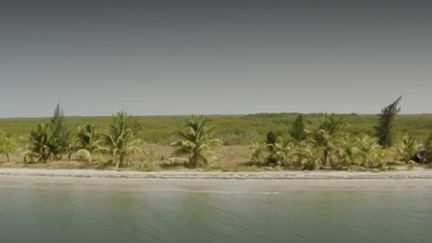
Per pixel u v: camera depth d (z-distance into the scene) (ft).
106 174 127.34
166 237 74.23
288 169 136.36
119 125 142.20
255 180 123.65
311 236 75.31
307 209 93.50
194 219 85.05
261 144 148.15
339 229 79.00
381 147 141.79
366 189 113.19
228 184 118.32
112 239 73.10
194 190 111.24
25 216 87.20
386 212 91.20
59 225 81.00
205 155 146.82
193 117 143.74
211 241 72.08
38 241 72.23
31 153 147.84
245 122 341.41
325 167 139.23
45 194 106.32
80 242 71.77
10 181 121.80
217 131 248.52
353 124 293.84
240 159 153.69
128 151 139.03
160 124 321.52
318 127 149.48
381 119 170.60
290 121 349.00
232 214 89.15
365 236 75.46
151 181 122.01
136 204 96.73
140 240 72.59
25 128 277.64
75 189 112.06
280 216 87.51
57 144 149.48
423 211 91.71
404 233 77.36
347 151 137.28
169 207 94.22
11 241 72.33
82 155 146.61
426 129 266.57
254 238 73.72
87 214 88.53
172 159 149.59
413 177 127.03
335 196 105.29
